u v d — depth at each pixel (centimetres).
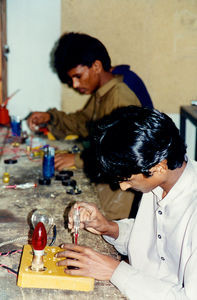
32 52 380
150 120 101
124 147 99
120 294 112
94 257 119
